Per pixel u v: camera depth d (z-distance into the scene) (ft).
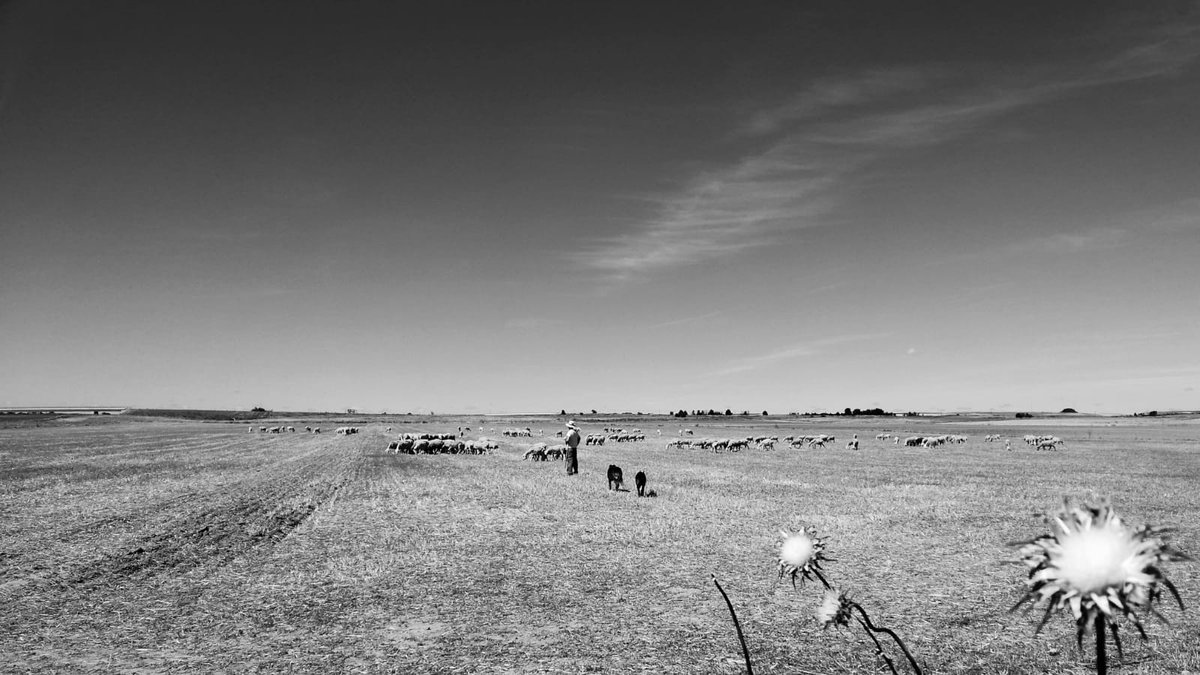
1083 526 5.52
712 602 33.91
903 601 33.83
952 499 70.28
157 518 59.11
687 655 26.81
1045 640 27.84
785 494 75.41
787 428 377.09
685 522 56.65
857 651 27.02
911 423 474.49
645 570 40.47
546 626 30.48
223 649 27.78
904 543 47.96
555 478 93.71
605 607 33.22
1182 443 186.60
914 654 26.50
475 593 35.73
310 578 38.96
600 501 69.82
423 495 75.25
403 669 25.63
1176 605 31.53
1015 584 36.73
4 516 59.88
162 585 37.58
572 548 46.62
